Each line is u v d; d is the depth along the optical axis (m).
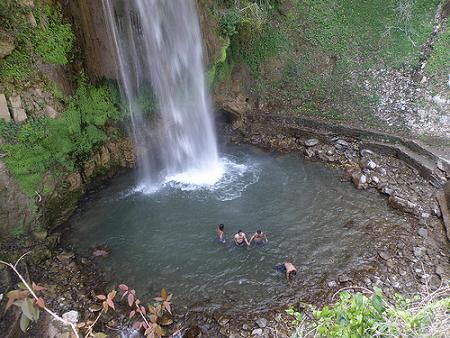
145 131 14.70
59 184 12.34
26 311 3.97
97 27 12.16
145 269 11.23
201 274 11.08
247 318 9.77
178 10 13.41
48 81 11.40
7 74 10.48
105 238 12.27
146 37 13.08
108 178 14.66
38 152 11.27
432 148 14.55
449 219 12.30
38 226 11.52
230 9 15.11
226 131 17.73
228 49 16.20
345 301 4.29
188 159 15.92
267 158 16.08
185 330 9.48
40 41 11.09
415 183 13.95
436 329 3.70
